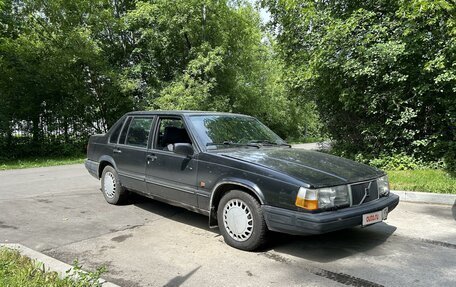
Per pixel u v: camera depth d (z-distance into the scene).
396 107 9.54
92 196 7.47
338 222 3.87
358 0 10.32
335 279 3.68
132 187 6.10
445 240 4.84
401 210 6.30
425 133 9.60
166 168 5.32
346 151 11.03
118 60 21.25
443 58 8.00
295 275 3.77
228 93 23.36
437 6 7.59
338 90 10.54
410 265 4.03
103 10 18.89
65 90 18.31
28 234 5.04
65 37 17.34
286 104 30.94
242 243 4.38
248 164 4.37
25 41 16.83
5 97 16.64
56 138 19.05
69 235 5.01
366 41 8.98
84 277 3.27
